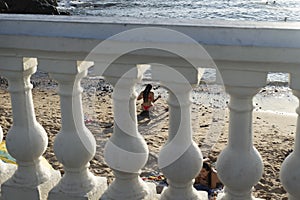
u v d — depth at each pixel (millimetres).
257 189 7547
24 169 3609
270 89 19641
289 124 14531
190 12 47719
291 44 2596
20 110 3422
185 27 2740
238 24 2736
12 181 3627
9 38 3086
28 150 3490
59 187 3479
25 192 3596
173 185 3258
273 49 2617
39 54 3119
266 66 2715
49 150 8039
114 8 52844
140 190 3395
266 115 15938
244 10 46875
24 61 3250
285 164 2959
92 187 3473
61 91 3217
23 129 3469
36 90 18609
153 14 47844
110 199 3385
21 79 3350
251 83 2789
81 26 2949
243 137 2949
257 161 2986
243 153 2977
